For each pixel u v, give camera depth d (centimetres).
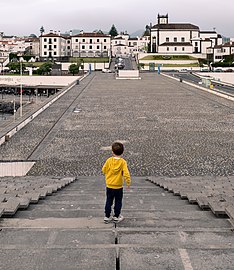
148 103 4006
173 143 2172
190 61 13588
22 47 17075
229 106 3778
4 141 2200
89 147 2094
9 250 505
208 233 575
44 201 913
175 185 1175
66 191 1170
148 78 8431
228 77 10294
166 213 750
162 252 497
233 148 2053
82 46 15688
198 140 2248
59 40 14800
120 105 3838
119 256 485
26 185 1180
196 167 1706
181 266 461
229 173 1614
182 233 575
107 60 13712
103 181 1462
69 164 1781
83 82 7050
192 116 3145
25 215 724
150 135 2395
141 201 936
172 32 15150
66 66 12612
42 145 2138
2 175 1725
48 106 3728
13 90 9650
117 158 737
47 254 494
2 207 720
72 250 504
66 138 2320
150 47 15662
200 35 16225
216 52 14225
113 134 2430
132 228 606
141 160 1822
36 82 9619
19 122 2627
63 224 644
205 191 971
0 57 14112
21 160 1805
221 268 457
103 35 15800
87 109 3550
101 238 560
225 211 706
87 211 764
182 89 5706
